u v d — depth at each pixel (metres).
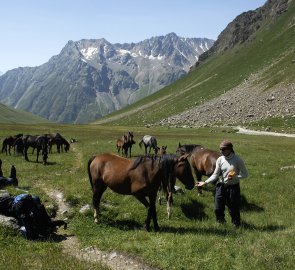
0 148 43.66
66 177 22.56
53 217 15.39
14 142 36.41
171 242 12.09
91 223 14.76
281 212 17.59
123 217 15.60
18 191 16.70
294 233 12.81
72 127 102.25
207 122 115.75
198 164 19.80
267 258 10.43
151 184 13.79
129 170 14.05
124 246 12.00
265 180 23.61
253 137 70.94
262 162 31.58
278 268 9.89
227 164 14.07
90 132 78.81
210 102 144.62
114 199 17.50
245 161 31.70
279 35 191.50
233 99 133.12
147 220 14.02
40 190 18.45
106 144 47.59
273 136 74.19
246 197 19.86
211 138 65.62
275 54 169.00
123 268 10.77
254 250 11.05
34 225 13.26
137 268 10.71
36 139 31.95
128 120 175.75
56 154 38.31
